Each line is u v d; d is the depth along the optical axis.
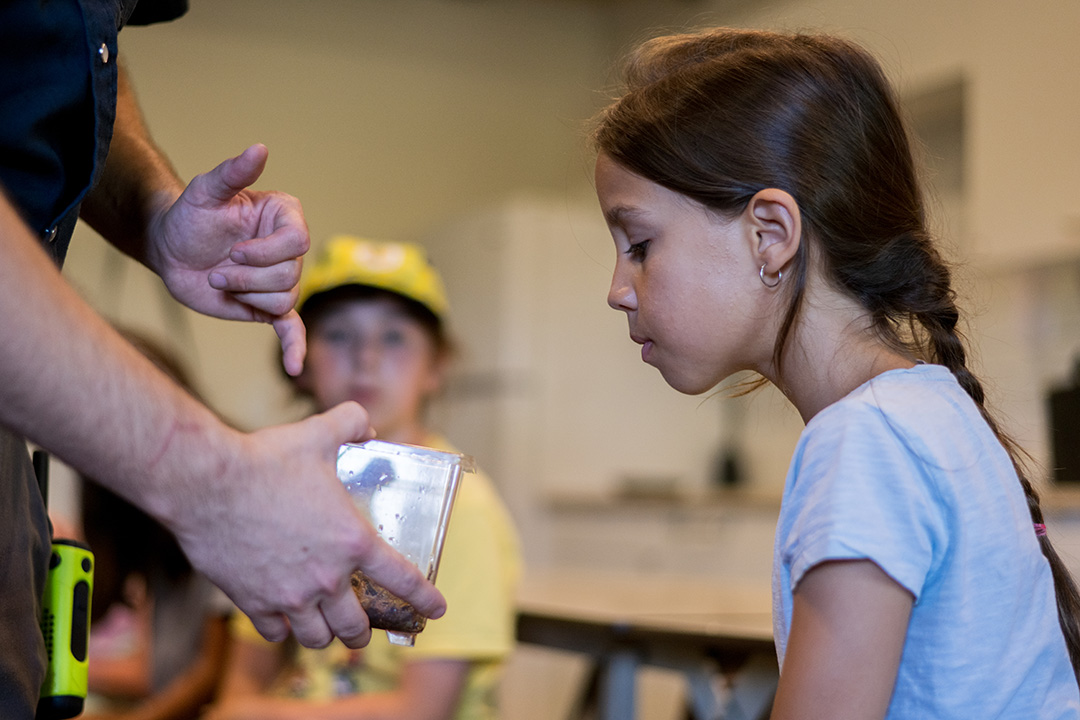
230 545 1.11
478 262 4.99
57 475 2.76
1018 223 3.31
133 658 2.20
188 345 5.08
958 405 1.25
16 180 1.16
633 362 4.96
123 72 1.44
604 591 2.55
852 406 1.22
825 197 1.27
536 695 4.12
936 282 1.32
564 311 4.85
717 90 1.30
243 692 1.96
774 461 4.85
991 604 1.20
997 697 1.20
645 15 5.72
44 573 1.25
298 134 5.55
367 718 1.77
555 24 6.12
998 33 3.36
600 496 4.45
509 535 1.95
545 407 4.75
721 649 1.84
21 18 1.15
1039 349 3.62
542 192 6.06
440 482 1.19
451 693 1.79
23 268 1.04
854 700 1.15
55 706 1.25
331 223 5.57
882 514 1.17
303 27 5.59
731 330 1.28
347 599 1.14
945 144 4.04
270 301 1.30
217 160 5.36
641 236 1.31
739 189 1.27
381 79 5.74
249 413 5.18
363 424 1.16
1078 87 3.12
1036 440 3.40
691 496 4.09
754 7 4.43
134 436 1.07
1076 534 2.80
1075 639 1.30
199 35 5.38
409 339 2.08
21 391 1.04
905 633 1.17
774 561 1.23
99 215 1.35
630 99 1.34
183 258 1.32
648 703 4.00
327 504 1.12
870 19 3.81
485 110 5.95
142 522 2.09
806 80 1.30
